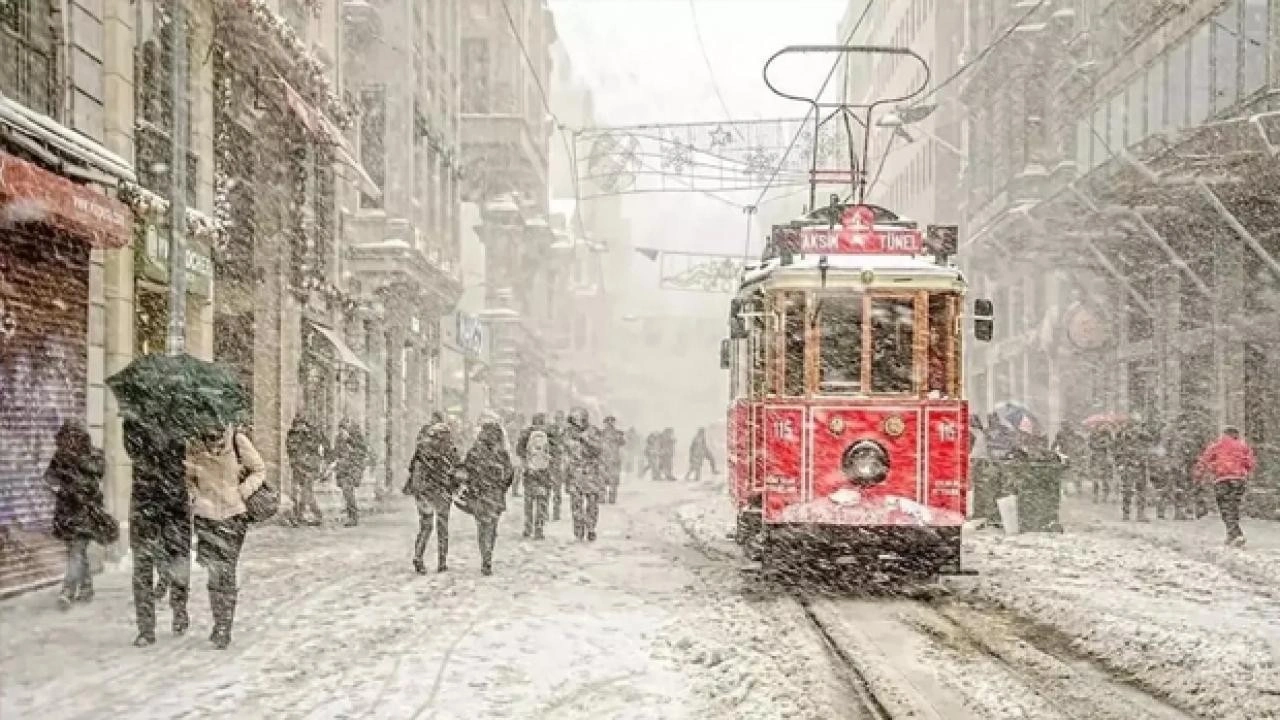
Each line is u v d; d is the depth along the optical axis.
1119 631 10.30
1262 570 15.16
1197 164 23.08
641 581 14.26
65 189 12.08
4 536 12.30
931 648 9.89
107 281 15.22
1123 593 12.98
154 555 9.88
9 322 12.58
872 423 13.27
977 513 21.80
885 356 13.34
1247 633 10.20
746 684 8.33
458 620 11.16
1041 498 20.44
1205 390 27.30
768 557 13.35
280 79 21.33
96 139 15.01
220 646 9.70
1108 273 33.25
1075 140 33.56
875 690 8.20
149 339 17.64
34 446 13.03
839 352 13.35
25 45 13.59
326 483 25.62
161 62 18.03
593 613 11.68
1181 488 23.52
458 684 8.41
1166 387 29.20
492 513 14.65
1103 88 30.94
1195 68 25.19
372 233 31.30
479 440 14.68
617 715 7.55
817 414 13.30
